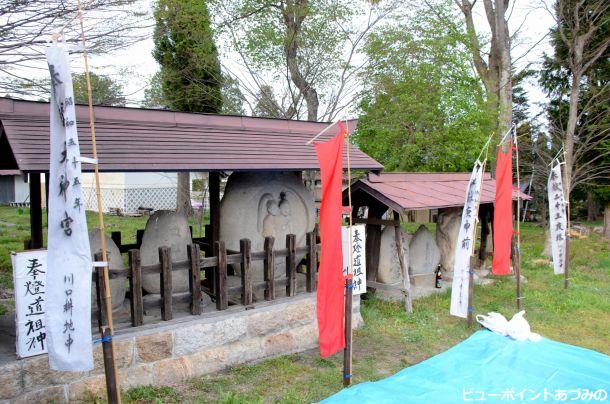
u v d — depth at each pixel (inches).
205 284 284.0
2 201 1143.0
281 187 290.4
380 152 540.1
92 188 956.6
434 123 521.3
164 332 217.0
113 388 148.6
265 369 234.1
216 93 624.7
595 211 981.2
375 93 545.0
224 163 227.9
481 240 461.4
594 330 301.4
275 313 254.7
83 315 141.5
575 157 577.9
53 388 189.0
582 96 609.3
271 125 289.9
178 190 732.7
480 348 251.9
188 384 215.9
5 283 366.9
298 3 541.3
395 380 211.5
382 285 340.5
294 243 264.1
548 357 238.8
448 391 199.0
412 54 516.1
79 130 210.5
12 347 196.7
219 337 234.2
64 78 136.5
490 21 634.8
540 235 746.2
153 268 217.8
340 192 197.0
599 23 538.3
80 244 140.4
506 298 373.4
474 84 524.4
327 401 188.9
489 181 456.8
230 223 279.3
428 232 399.2
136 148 213.2
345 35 545.0
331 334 198.4
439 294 374.6
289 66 557.0
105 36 303.6
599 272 485.7
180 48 592.4
